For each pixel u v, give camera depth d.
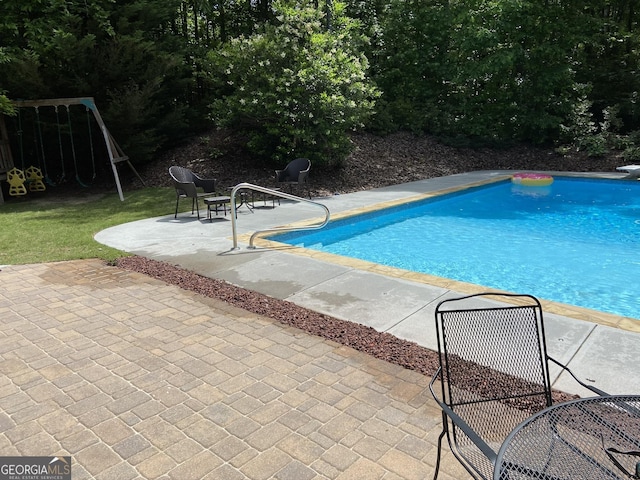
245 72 10.81
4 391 2.79
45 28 10.55
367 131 14.60
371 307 4.02
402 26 15.86
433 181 11.74
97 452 2.25
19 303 4.23
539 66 14.84
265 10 15.77
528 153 15.34
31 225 7.61
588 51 16.72
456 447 1.91
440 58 16.06
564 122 15.55
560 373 2.85
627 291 5.28
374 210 8.39
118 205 9.35
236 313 3.94
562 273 5.89
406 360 3.10
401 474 2.09
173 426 2.44
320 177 11.12
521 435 1.72
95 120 11.31
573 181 12.39
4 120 10.94
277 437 2.35
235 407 2.61
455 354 2.49
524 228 8.20
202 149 12.33
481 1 14.99
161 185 11.10
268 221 7.54
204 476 2.08
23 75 10.11
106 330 3.64
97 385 2.85
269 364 3.08
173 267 5.22
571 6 14.82
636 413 1.77
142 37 11.30
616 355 3.06
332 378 2.90
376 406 2.60
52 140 12.04
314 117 10.39
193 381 2.88
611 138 14.56
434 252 6.87
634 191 11.30
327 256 5.60
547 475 1.51
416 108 15.89
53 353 3.27
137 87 10.88
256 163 11.55
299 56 10.44
